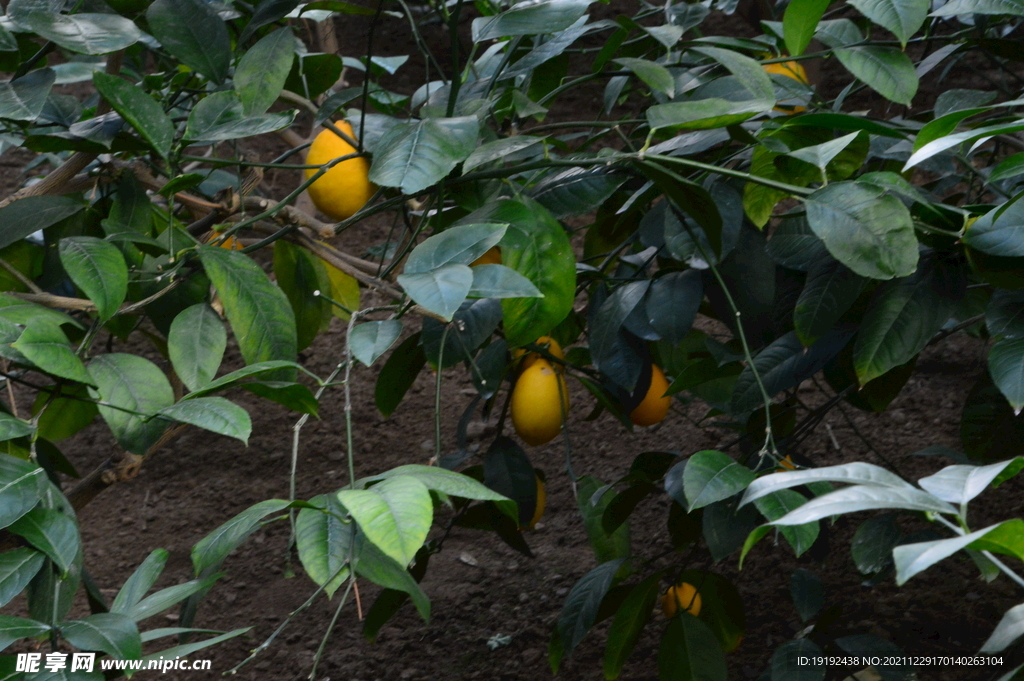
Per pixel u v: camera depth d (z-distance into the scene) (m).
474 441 3.63
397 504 0.93
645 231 1.67
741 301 1.64
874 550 1.90
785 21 1.49
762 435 2.04
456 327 1.60
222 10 1.75
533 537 3.23
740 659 2.47
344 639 2.80
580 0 1.46
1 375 1.25
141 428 1.28
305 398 1.21
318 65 1.95
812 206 1.22
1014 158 1.18
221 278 1.35
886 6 1.38
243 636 2.84
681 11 2.05
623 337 1.76
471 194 1.53
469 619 2.83
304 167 1.57
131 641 1.03
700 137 1.60
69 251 1.27
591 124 1.69
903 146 1.60
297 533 1.08
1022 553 0.77
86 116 1.85
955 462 2.12
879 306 1.38
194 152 3.34
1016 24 2.10
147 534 3.32
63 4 1.39
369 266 1.71
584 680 2.52
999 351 1.28
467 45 5.66
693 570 2.01
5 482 1.02
